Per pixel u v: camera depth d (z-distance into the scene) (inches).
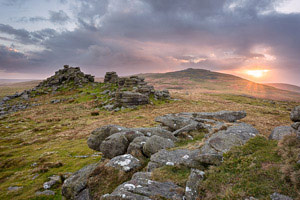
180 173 394.3
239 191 283.9
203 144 545.6
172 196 303.0
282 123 1544.0
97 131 756.0
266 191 273.6
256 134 553.9
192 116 1107.9
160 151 522.0
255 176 316.8
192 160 430.3
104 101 3243.1
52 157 981.2
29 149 1214.9
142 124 1716.3
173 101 3250.5
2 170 871.7
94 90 4301.2
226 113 1130.7
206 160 406.9
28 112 2854.3
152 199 295.4
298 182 268.8
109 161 522.9
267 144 458.0
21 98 4188.0
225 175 341.1
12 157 1062.4
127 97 2787.9
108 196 322.3
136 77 4382.4
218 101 3602.4
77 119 2272.4
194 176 346.6
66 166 836.0
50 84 5167.3
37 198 563.2
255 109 2576.3
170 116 995.3
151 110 2511.1
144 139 632.4
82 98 3666.3
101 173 476.7
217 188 307.9
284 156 358.3
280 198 253.0
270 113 2288.4
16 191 624.1
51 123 2122.3
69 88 4726.9
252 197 262.5
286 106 3668.8
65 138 1457.9
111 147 625.0
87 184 460.1
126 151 629.6
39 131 1782.7
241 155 412.5
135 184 351.6
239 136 534.3
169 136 710.5
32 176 752.3
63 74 5639.8
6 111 3152.1
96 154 972.6
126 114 2335.1
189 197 293.4
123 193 314.3
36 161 949.2
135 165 488.1
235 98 4773.6
